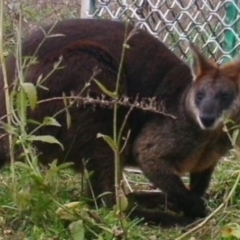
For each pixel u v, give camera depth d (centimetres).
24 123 590
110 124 670
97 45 678
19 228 607
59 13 1034
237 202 672
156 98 688
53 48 669
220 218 619
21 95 588
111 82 673
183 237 591
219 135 679
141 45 702
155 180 684
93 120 663
